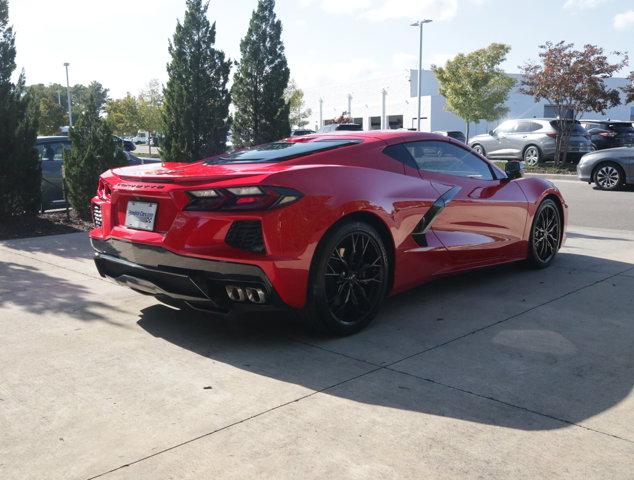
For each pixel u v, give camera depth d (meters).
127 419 2.61
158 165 4.23
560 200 5.49
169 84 8.60
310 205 3.32
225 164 3.79
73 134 8.12
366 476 2.15
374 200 3.68
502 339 3.56
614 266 5.45
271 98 9.15
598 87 18.33
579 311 4.09
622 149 12.95
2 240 6.93
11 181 7.78
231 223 3.22
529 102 45.41
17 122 7.88
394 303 4.34
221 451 2.34
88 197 8.13
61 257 5.98
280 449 2.34
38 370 3.15
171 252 3.35
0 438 2.46
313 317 3.48
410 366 3.16
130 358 3.31
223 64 8.71
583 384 2.92
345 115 46.62
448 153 4.51
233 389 2.90
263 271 3.20
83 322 3.93
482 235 4.59
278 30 9.14
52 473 2.20
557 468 2.20
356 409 2.67
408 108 46.44
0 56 7.77
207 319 3.98
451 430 2.48
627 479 2.13
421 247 4.05
